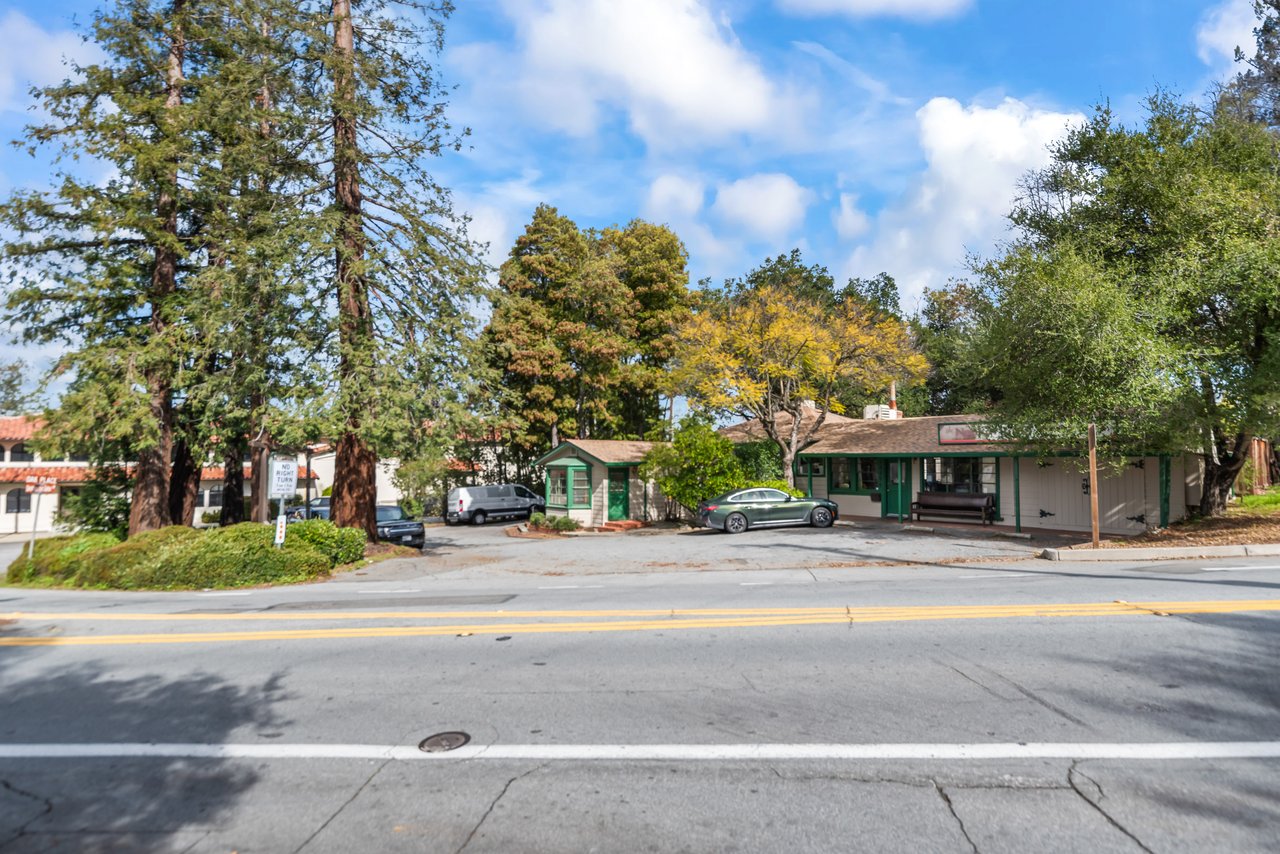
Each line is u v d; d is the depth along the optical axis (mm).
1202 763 4676
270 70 19656
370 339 19797
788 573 13945
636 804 4359
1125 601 9391
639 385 40938
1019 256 17281
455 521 38594
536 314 38219
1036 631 7977
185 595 13586
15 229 19781
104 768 5121
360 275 19469
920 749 5016
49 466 42000
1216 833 3836
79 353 20016
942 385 42188
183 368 21359
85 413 19547
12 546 34125
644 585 12773
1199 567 12469
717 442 27734
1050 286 15836
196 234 23453
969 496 23844
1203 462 20812
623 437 43812
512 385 39375
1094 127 18922
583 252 40406
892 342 26844
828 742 5184
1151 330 15727
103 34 20734
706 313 29047
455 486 43156
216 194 21234
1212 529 17250
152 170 20250
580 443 32250
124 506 24203
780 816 4160
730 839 3924
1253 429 15680
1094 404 16094
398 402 19172
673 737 5371
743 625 8758
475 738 5480
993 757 4855
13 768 5152
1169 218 16938
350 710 6191
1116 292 15578
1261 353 16328
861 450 26969
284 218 19422
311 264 19219
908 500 26797
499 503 39406
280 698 6578
